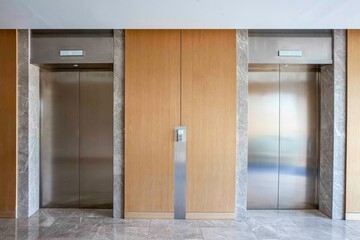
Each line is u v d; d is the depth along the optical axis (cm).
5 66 391
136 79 389
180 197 392
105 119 434
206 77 391
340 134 393
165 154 391
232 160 392
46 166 433
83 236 335
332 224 375
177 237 333
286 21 358
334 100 393
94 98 434
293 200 433
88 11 326
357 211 392
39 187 430
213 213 393
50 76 432
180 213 393
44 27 379
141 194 392
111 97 434
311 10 323
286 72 436
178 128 390
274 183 434
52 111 433
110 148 435
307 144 433
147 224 372
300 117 434
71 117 434
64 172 436
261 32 395
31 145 402
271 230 355
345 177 393
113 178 396
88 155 435
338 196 395
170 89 390
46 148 433
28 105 394
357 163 391
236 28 384
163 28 382
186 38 391
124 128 391
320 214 414
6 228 357
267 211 428
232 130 391
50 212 416
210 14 336
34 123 409
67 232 346
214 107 391
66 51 391
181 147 391
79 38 393
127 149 390
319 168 425
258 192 434
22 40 391
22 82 393
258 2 303
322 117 417
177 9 321
